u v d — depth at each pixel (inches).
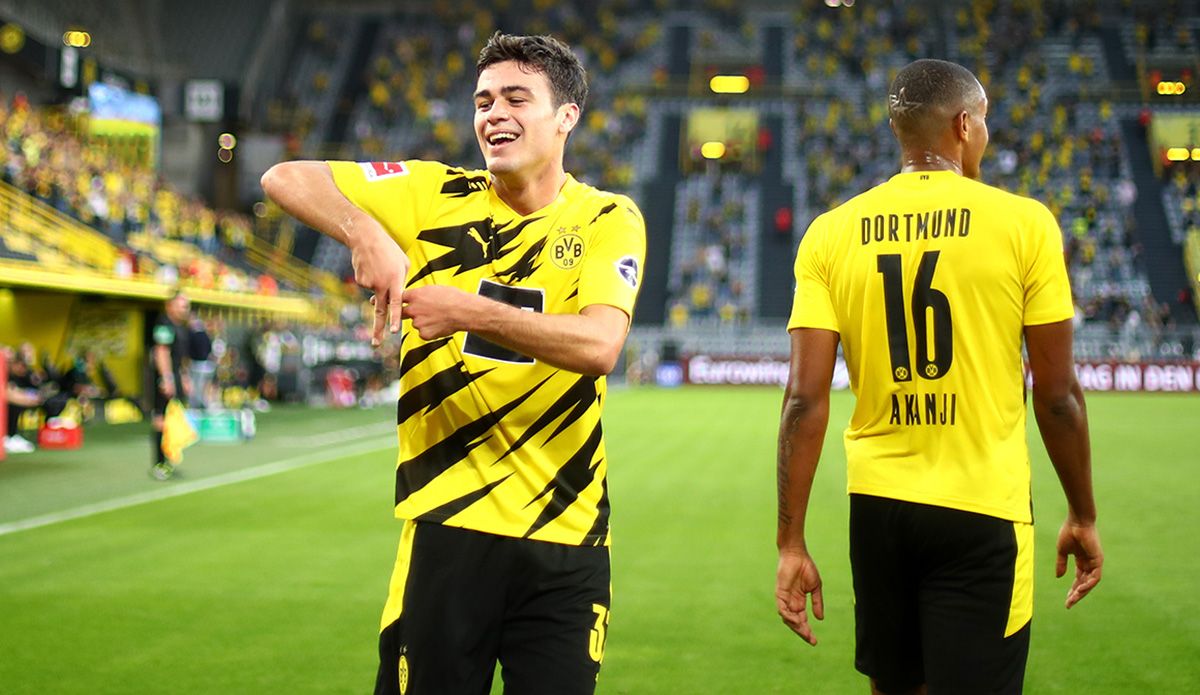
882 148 4530.0
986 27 5206.7
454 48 5172.2
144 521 844.0
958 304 258.4
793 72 5083.7
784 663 472.7
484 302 220.8
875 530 264.5
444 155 4498.0
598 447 255.4
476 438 248.4
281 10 4916.3
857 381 272.7
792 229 4244.6
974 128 275.6
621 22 5403.5
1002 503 253.0
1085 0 5280.5
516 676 244.5
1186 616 557.0
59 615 549.3
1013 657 251.6
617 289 241.6
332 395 2513.5
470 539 244.5
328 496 991.6
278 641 503.5
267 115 4488.2
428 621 243.6
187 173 3919.8
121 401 2031.3
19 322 1975.9
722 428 1835.6
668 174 4566.9
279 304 2699.3
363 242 229.1
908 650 268.8
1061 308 255.0
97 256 2212.1
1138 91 4842.5
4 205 2092.8
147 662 468.4
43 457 1321.4
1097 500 991.6
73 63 3041.3
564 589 245.9
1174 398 2994.6
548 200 259.0
